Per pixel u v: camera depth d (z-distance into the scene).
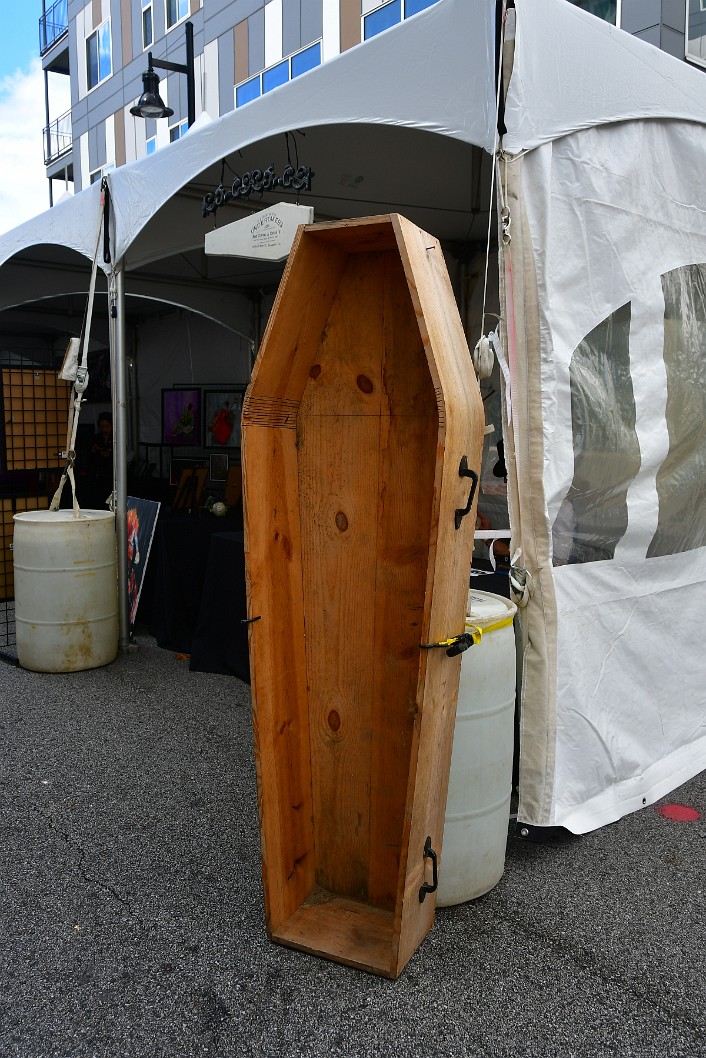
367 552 2.08
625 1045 1.75
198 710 3.83
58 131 21.48
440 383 1.71
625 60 2.66
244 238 2.99
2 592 5.89
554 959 2.03
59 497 4.59
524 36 2.27
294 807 2.17
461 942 2.10
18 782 3.05
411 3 10.03
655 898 2.32
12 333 10.23
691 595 3.23
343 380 2.07
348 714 2.16
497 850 2.30
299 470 2.15
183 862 2.50
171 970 1.99
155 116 7.09
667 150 2.90
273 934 2.08
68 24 19.42
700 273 3.11
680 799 2.99
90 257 4.61
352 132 3.63
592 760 2.72
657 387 2.89
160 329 8.41
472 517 1.98
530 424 2.43
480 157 3.97
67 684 4.20
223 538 4.32
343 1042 1.75
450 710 1.97
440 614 1.82
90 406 9.70
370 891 2.21
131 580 4.86
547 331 2.41
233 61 13.49
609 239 2.63
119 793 2.97
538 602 2.48
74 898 2.30
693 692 3.29
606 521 2.73
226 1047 1.74
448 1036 1.77
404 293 1.96
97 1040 1.76
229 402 7.54
